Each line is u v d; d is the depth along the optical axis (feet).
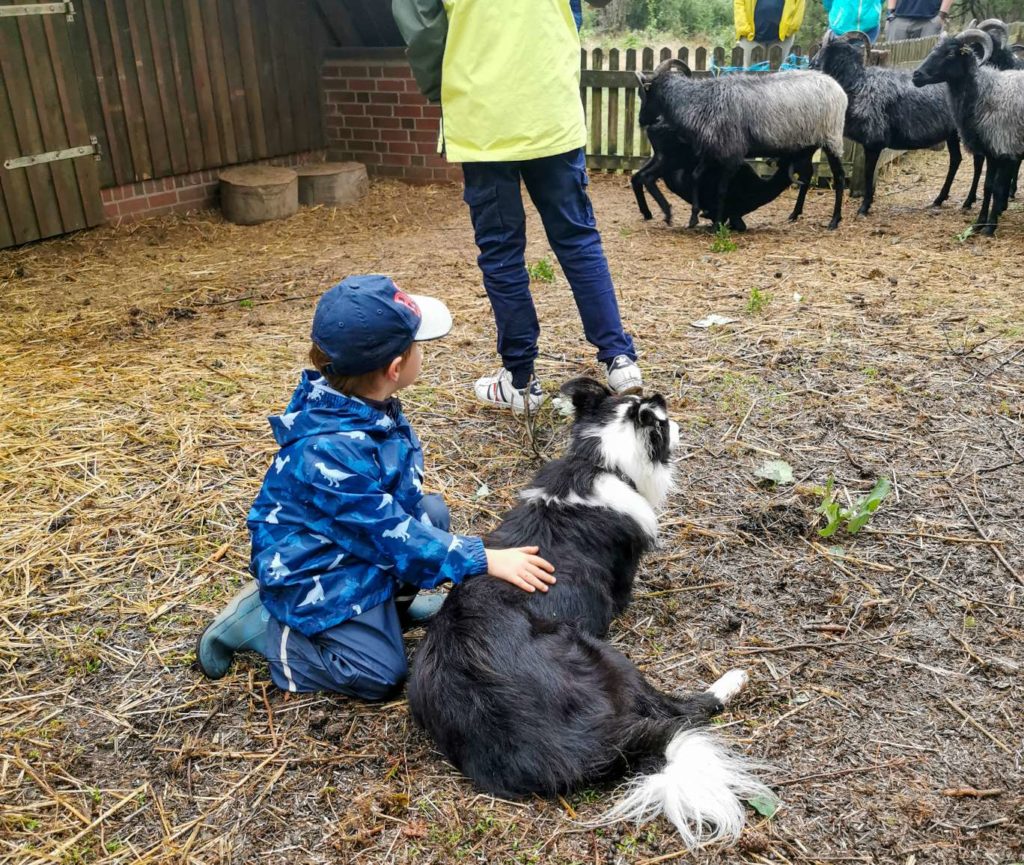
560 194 12.75
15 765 7.96
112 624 9.81
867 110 26.08
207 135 30.04
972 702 8.39
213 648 8.86
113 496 12.21
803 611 9.79
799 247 23.39
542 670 7.28
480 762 7.25
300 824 7.27
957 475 12.24
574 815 7.16
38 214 25.80
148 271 23.70
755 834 6.93
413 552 7.96
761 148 24.22
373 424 8.04
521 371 13.84
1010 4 57.26
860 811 7.22
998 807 7.22
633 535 9.14
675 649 9.29
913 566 10.46
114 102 27.20
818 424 13.71
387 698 8.55
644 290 20.10
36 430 14.02
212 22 29.50
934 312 17.88
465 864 6.81
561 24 12.23
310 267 23.62
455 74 12.15
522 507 9.27
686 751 7.06
